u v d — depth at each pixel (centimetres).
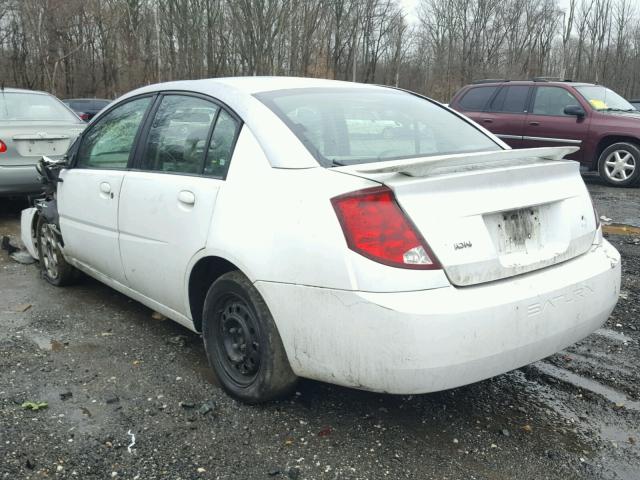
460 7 5350
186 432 285
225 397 317
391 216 245
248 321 302
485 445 280
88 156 436
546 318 267
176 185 335
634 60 5303
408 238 244
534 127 1093
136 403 311
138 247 365
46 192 494
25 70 4109
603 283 296
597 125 1030
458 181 258
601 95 1091
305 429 289
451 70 5294
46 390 323
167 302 357
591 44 5203
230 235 293
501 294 256
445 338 239
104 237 401
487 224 266
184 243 324
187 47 3975
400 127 338
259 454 269
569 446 280
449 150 335
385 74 5888
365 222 246
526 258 276
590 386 340
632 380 347
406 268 241
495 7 5303
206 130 333
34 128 728
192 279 329
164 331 407
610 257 313
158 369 350
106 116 431
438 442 281
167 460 264
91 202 412
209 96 341
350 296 245
